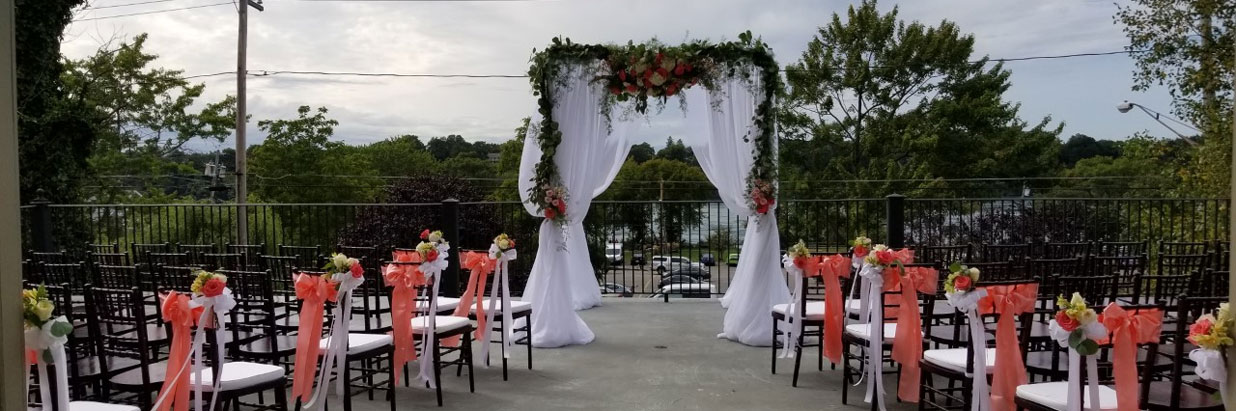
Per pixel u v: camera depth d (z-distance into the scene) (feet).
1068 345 8.54
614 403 13.93
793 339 15.76
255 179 76.33
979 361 10.62
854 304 16.67
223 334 10.19
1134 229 31.71
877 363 12.86
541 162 18.48
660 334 20.02
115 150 64.08
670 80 18.38
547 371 16.26
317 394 12.59
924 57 65.51
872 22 66.23
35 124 38.75
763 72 18.48
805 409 13.46
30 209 28.60
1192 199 24.71
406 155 103.35
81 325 12.73
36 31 38.52
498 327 18.86
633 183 77.77
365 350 12.46
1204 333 6.84
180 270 13.04
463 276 25.41
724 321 20.08
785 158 67.72
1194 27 29.01
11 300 6.19
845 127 68.18
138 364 11.24
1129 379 8.75
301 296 12.03
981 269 13.32
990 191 64.13
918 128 65.51
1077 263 13.74
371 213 37.88
